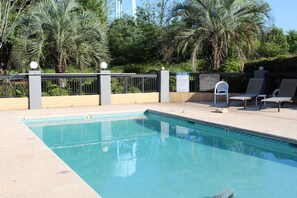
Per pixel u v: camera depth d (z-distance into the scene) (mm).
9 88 11859
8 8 18906
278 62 13344
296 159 6086
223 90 13258
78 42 14367
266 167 5613
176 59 19203
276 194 4379
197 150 6891
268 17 14758
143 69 21328
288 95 11180
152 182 4957
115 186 4797
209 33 14664
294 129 7379
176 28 15617
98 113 10938
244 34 14602
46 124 9867
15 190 3854
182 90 14289
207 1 14836
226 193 3686
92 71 16234
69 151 6980
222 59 15391
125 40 24859
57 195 3705
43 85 12602
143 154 6656
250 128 7512
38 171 4555
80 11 16516
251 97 11430
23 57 13945
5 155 5383
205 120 8789
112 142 7789
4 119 9266
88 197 3650
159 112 10883
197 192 4535
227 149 6922
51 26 14172
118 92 13664
